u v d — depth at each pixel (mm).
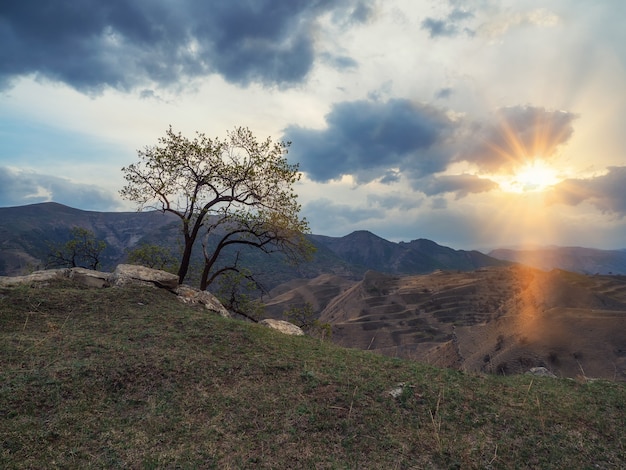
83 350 11883
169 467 7312
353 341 161500
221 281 31922
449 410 10070
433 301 193250
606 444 8984
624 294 168625
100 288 20641
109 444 7836
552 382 13820
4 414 8352
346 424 9141
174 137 27500
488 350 113062
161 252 34344
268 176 28328
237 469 7402
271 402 9984
